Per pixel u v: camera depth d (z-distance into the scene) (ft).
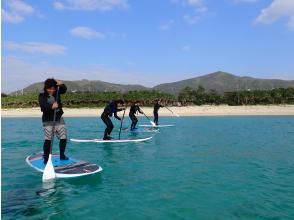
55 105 28.71
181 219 18.19
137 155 40.04
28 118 156.97
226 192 23.44
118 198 22.02
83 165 30.25
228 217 18.45
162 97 242.58
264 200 21.56
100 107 232.53
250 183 26.05
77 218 18.38
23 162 35.35
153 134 67.15
